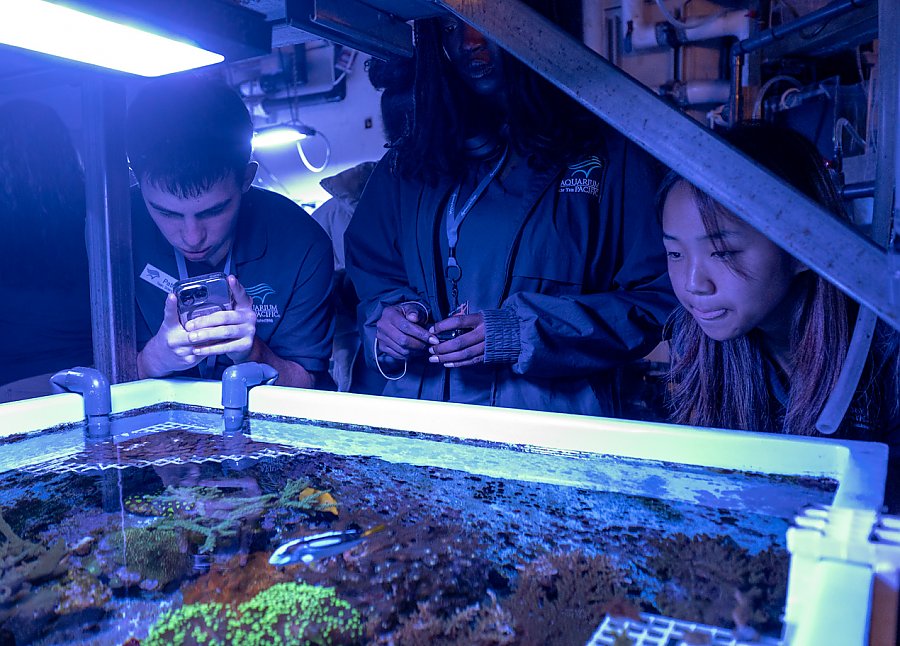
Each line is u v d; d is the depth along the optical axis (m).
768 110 2.18
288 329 1.46
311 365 1.45
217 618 0.60
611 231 1.38
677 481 0.81
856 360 0.71
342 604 0.61
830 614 0.47
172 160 1.20
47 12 0.71
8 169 1.42
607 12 2.78
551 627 0.56
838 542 0.55
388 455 0.94
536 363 1.25
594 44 2.80
